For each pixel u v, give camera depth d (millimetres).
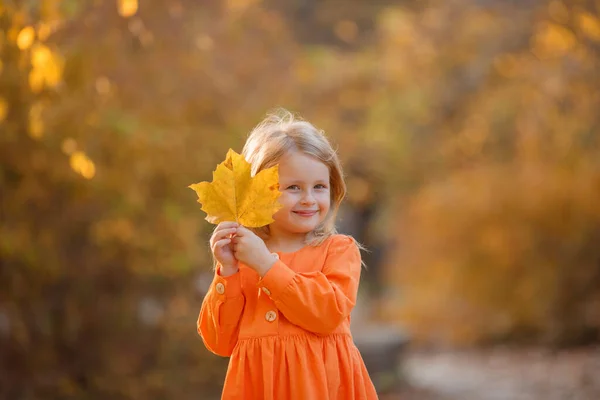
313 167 3170
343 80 14898
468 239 13922
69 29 5812
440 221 14234
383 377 9727
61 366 7492
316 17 17609
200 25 7633
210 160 7992
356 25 17969
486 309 13828
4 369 7121
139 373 7848
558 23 8062
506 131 12891
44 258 6871
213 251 3016
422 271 14508
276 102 9195
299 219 3164
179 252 7664
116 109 6922
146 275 7805
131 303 7832
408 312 14539
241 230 2990
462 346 13797
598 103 8391
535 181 13367
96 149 6785
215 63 8117
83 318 7570
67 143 6328
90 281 7562
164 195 7848
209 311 3111
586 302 12930
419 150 15172
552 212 13164
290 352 3018
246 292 3150
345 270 3164
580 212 12984
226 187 2990
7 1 4883
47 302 7355
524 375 10562
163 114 7727
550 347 12938
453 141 14414
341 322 3035
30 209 6930
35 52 5176
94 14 5965
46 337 7359
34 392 7172
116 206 7184
